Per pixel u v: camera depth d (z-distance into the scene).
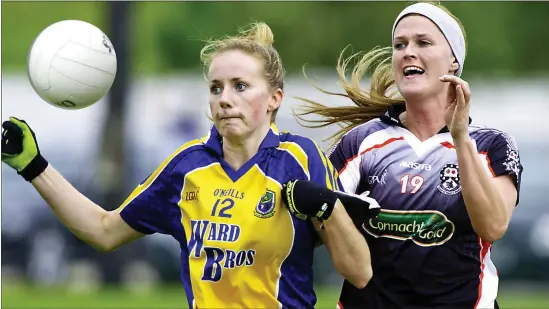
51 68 17.70
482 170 17.97
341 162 19.92
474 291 19.25
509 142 19.47
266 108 17.56
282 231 17.12
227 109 17.22
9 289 47.62
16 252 51.88
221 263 17.16
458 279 19.25
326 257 48.78
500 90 58.66
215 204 17.41
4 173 52.22
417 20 19.31
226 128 17.28
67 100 17.95
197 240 17.48
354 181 19.70
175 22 77.69
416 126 19.72
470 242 19.25
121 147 60.41
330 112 21.48
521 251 49.81
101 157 59.88
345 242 16.95
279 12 76.06
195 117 56.66
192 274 17.42
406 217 19.31
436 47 19.25
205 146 17.86
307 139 17.81
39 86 17.88
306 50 75.69
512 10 76.19
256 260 17.12
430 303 19.33
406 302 19.41
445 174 19.23
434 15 19.30
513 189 19.22
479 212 18.19
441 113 19.56
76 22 18.11
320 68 74.06
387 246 19.39
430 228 19.22
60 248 51.81
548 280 49.66
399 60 19.44
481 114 53.62
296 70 75.81
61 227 51.88
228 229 17.20
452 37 19.42
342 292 19.95
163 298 41.75
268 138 17.61
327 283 48.88
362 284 17.50
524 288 49.91
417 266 19.27
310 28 75.50
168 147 57.41
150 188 18.27
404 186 19.36
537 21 76.31
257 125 17.42
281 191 17.16
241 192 17.38
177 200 17.91
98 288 49.12
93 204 18.52
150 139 58.88
